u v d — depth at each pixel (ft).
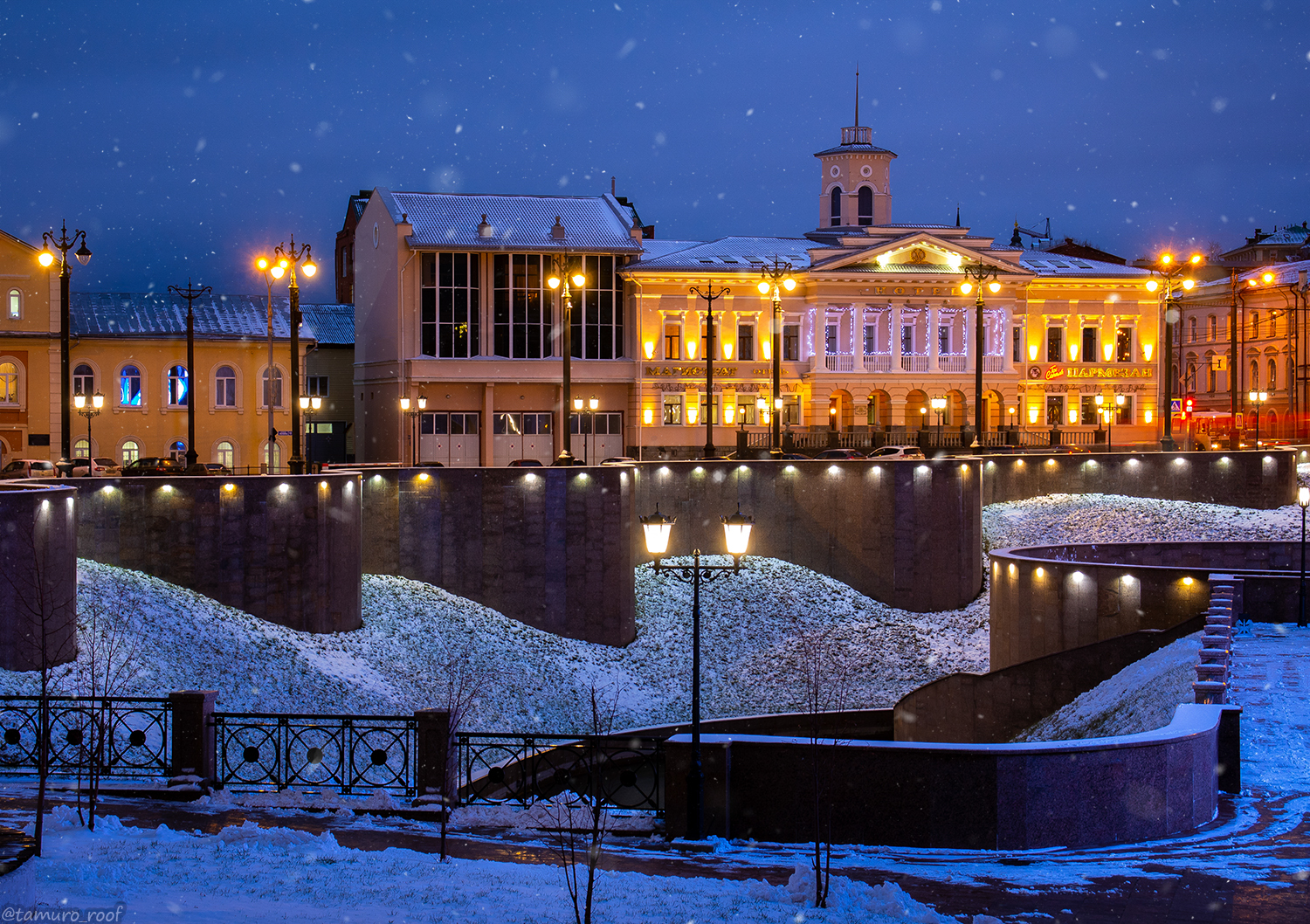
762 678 186.80
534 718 167.63
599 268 274.77
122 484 154.30
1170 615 127.95
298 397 166.20
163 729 73.92
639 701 177.78
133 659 128.77
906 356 283.79
